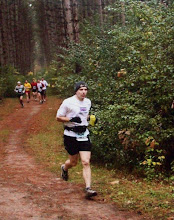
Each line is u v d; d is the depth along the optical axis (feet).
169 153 22.48
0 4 105.81
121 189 18.07
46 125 49.65
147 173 21.01
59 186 19.22
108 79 28.81
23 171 24.22
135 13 25.44
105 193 17.40
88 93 31.04
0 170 24.77
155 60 22.72
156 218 13.61
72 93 45.55
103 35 38.52
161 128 21.81
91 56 36.45
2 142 39.17
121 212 14.52
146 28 25.27
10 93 100.68
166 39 22.98
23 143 38.24
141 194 16.94
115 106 23.32
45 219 13.70
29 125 51.88
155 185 19.48
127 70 26.63
